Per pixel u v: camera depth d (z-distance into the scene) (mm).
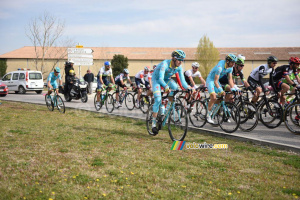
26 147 4465
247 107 5965
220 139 5344
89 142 4887
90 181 3100
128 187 2982
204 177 3348
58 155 4070
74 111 9438
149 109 5688
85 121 7309
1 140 4906
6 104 11617
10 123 6699
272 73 6648
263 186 3107
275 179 3334
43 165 3594
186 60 47281
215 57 45562
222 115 5965
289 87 6492
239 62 6395
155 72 5301
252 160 4027
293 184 3178
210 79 6176
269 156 4246
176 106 5051
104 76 9406
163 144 4875
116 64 39719
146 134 5707
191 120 6816
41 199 2650
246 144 4961
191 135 5688
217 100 6125
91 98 16031
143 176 3305
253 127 5863
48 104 9719
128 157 4043
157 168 3594
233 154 4328
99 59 46375
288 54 48469
